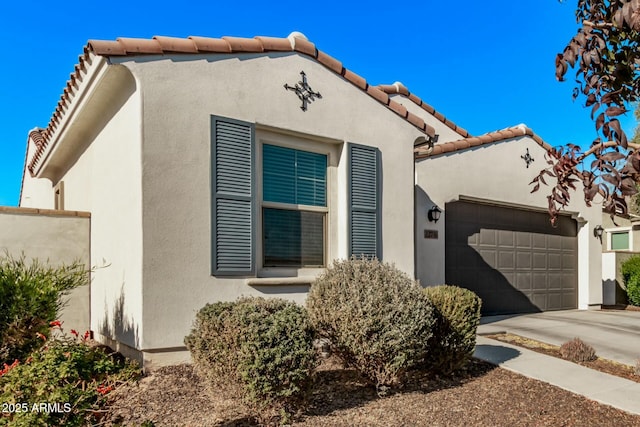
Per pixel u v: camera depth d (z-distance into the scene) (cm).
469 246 1007
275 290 596
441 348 536
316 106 651
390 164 734
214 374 389
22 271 464
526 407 450
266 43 600
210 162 545
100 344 620
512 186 1074
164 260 505
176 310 510
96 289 653
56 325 423
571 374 559
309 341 398
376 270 499
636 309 1301
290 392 374
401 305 462
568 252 1236
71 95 629
